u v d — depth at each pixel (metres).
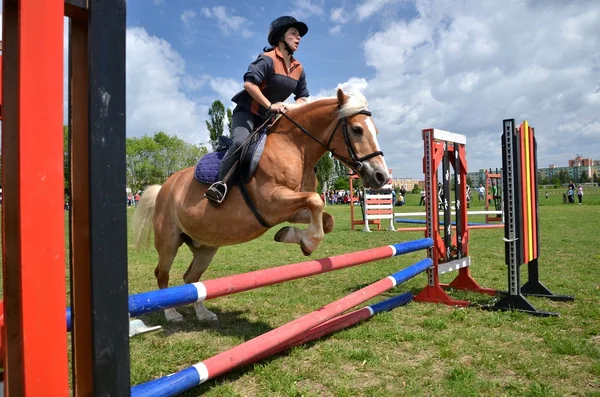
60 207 1.20
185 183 4.07
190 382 2.34
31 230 1.15
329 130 3.59
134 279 6.82
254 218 3.60
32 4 1.15
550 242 10.63
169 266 4.48
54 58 1.19
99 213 1.28
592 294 5.32
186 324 4.35
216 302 5.23
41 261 1.17
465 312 4.60
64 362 1.22
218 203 3.59
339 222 20.11
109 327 1.31
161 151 66.94
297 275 3.18
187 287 2.42
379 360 3.23
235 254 9.82
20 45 1.12
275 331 3.04
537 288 5.31
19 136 1.13
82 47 1.34
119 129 1.32
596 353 3.26
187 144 68.25
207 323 4.37
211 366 2.51
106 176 1.29
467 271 5.82
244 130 3.74
